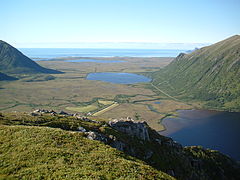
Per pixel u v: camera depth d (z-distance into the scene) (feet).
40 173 86.17
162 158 230.48
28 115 200.23
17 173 86.17
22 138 120.26
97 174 88.79
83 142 128.26
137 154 201.05
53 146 113.60
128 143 201.46
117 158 112.06
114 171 95.96
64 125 184.14
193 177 249.55
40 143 114.52
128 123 253.24
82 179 83.20
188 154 299.58
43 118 193.67
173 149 275.18
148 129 293.64
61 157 101.24
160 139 281.74
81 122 207.82
